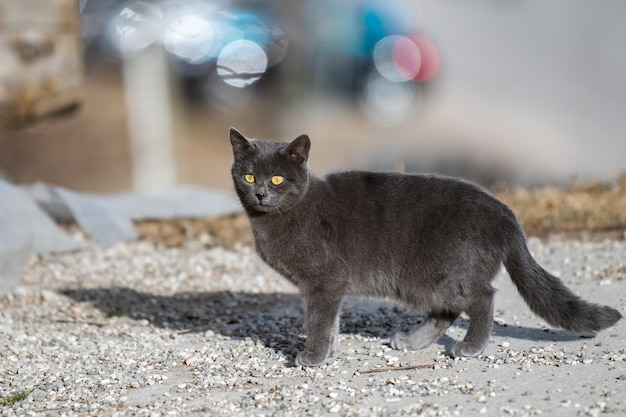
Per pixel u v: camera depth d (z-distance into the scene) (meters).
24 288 9.70
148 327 8.54
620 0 31.47
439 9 29.03
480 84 23.98
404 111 20.44
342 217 6.95
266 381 6.50
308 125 20.03
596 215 11.42
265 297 9.45
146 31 18.52
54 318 8.84
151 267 10.63
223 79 19.20
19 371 7.07
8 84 12.01
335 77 20.14
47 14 12.05
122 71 18.45
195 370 6.86
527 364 6.43
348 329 7.87
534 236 11.03
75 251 11.10
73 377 6.82
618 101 23.62
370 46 20.23
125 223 11.53
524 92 23.72
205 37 18.98
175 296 9.62
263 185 6.88
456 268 6.70
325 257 6.89
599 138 20.33
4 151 17.12
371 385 6.21
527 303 6.83
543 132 20.34
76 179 17.05
